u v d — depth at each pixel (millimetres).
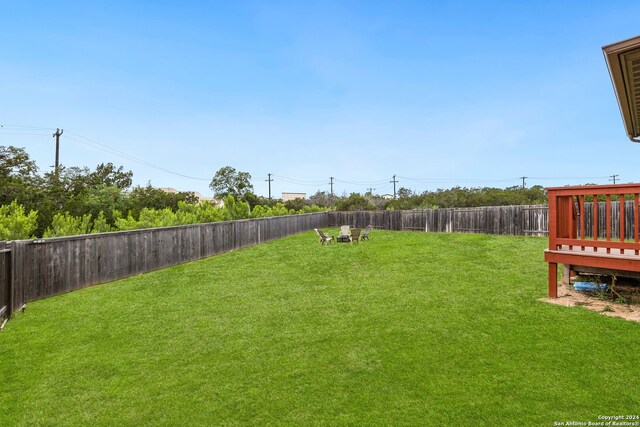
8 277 5672
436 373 3357
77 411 3012
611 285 5660
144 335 4820
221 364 3820
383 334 4438
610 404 2742
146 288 7824
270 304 6145
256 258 11859
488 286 6582
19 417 2945
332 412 2818
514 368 3363
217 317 5520
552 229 5605
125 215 16203
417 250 11742
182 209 15477
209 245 12648
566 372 3238
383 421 2662
